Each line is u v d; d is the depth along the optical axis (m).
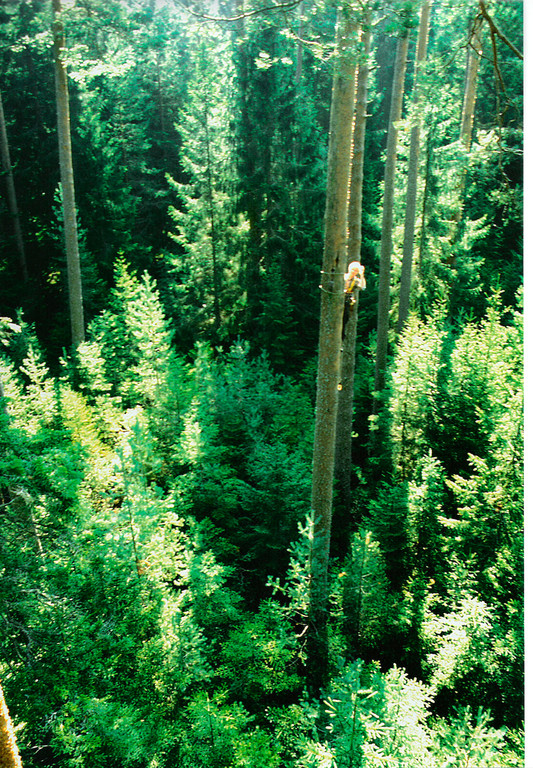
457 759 4.41
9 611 5.56
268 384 13.84
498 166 6.84
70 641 5.57
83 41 11.70
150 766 5.14
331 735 5.57
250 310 17.70
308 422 13.23
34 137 19.94
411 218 13.78
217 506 9.46
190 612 6.91
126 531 6.63
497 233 17.95
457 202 14.74
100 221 19.42
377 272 19.91
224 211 17.38
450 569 8.20
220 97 17.41
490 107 14.37
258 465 9.64
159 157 26.61
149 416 11.57
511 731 5.24
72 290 13.41
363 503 11.55
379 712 5.06
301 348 18.02
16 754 4.17
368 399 15.22
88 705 5.17
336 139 6.75
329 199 7.00
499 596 6.96
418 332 10.90
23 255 19.62
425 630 7.08
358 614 7.48
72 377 13.36
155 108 27.14
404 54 12.74
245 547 9.55
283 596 8.71
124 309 15.35
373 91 22.55
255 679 6.54
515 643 5.83
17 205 20.59
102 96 22.30
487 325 11.12
